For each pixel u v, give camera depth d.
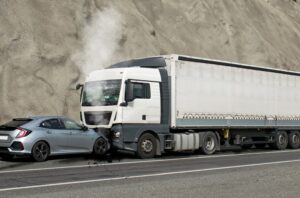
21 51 24.34
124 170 13.42
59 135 16.02
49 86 24.38
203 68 19.31
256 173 12.73
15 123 15.88
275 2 53.84
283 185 10.59
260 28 44.06
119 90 16.94
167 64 18.33
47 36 25.78
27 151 15.27
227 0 42.00
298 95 24.84
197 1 39.12
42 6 26.62
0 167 14.04
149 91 17.56
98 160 16.30
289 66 42.38
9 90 23.02
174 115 18.09
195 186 10.41
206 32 38.03
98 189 9.97
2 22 24.44
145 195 9.27
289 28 48.81
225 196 9.19
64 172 12.89
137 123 17.19
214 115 19.69
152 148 17.62
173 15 37.06
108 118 17.03
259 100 22.11
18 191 9.72
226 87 20.31
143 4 35.84
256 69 22.00
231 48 38.81
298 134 24.62
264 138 22.72
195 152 20.12
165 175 12.30
